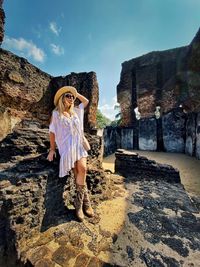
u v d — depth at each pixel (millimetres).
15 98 8695
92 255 1647
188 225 2334
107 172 4754
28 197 1803
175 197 3256
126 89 17000
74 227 2025
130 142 12172
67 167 1957
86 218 2256
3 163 2244
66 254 1626
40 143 2641
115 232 2053
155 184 3965
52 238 1823
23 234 1715
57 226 2020
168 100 14391
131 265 1592
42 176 1988
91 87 9672
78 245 1754
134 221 2350
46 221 2002
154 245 1902
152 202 2992
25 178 1885
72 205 2551
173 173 4246
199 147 7500
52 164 2307
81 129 2219
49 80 10938
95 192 2941
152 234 2096
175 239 2027
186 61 11828
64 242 1779
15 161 2285
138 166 4613
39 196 1910
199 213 2670
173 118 10188
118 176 4387
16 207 1684
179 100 12930
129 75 16844
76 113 2281
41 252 1625
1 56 7980
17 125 8867
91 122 9625
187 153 9016
